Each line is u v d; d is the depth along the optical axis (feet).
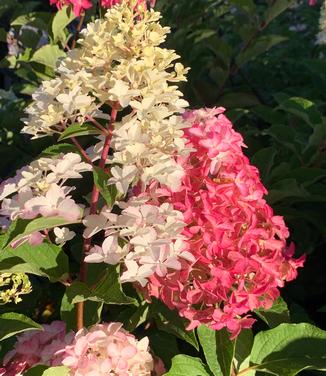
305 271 2.11
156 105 1.21
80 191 1.99
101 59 1.15
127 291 1.49
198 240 1.23
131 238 1.21
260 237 1.27
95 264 1.37
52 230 1.47
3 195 1.17
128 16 1.14
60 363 1.24
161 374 1.37
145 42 1.14
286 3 2.34
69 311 1.30
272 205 1.99
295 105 2.00
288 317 1.44
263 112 2.28
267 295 1.32
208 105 2.55
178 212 1.20
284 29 3.46
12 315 1.20
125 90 1.13
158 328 1.42
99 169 1.18
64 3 2.02
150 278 1.25
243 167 1.32
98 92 1.16
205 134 1.32
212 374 1.35
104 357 1.22
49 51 2.14
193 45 2.48
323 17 2.64
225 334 1.35
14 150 2.31
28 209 1.14
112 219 1.17
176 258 1.17
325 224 2.01
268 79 3.02
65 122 1.21
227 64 2.47
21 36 2.45
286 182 1.83
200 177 1.27
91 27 1.19
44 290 1.82
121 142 1.14
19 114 2.38
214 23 2.79
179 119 1.20
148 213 1.16
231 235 1.24
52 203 1.15
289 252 1.40
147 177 1.15
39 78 2.46
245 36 2.45
